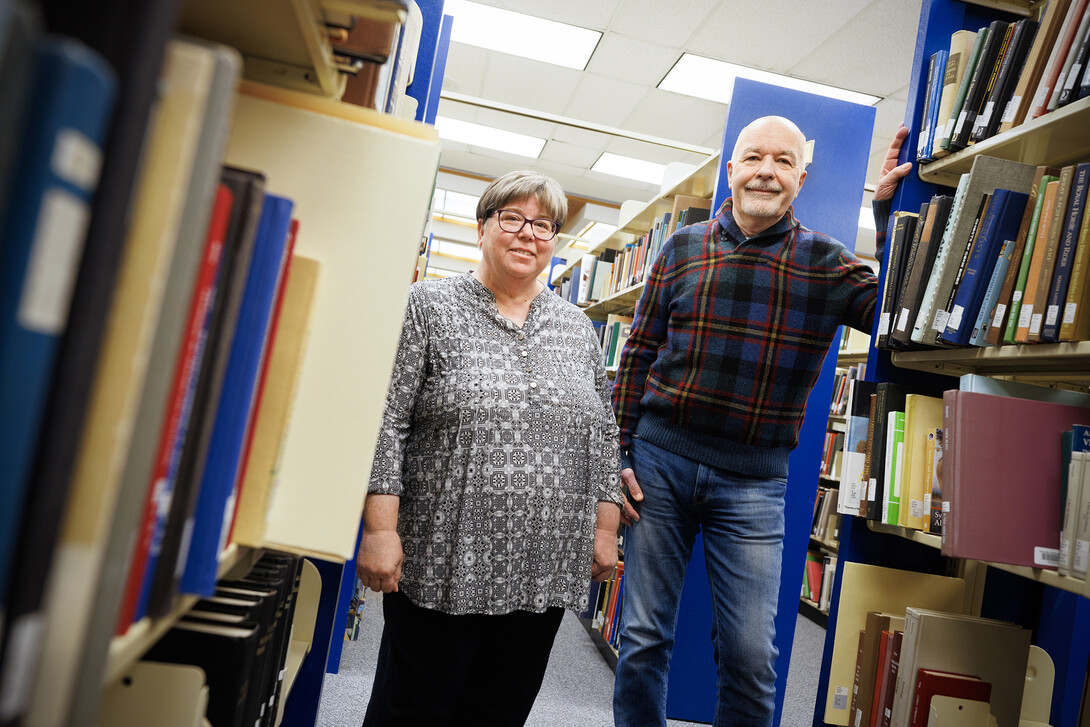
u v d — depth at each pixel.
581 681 2.85
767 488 1.72
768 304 1.71
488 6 4.64
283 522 0.64
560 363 1.39
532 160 7.41
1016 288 1.32
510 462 1.27
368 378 0.65
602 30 4.73
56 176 0.24
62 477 0.27
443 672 1.26
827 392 2.59
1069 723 1.53
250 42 0.63
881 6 3.98
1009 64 1.51
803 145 1.74
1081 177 1.21
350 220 0.65
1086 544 1.13
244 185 0.47
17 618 0.26
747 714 1.63
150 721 0.58
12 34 0.22
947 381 1.77
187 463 0.46
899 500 1.60
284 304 0.61
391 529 1.22
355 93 0.86
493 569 1.24
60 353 0.27
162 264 0.33
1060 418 1.30
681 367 1.76
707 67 5.02
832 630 1.76
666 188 3.88
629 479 1.82
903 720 1.44
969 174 1.42
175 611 0.48
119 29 0.28
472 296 1.37
